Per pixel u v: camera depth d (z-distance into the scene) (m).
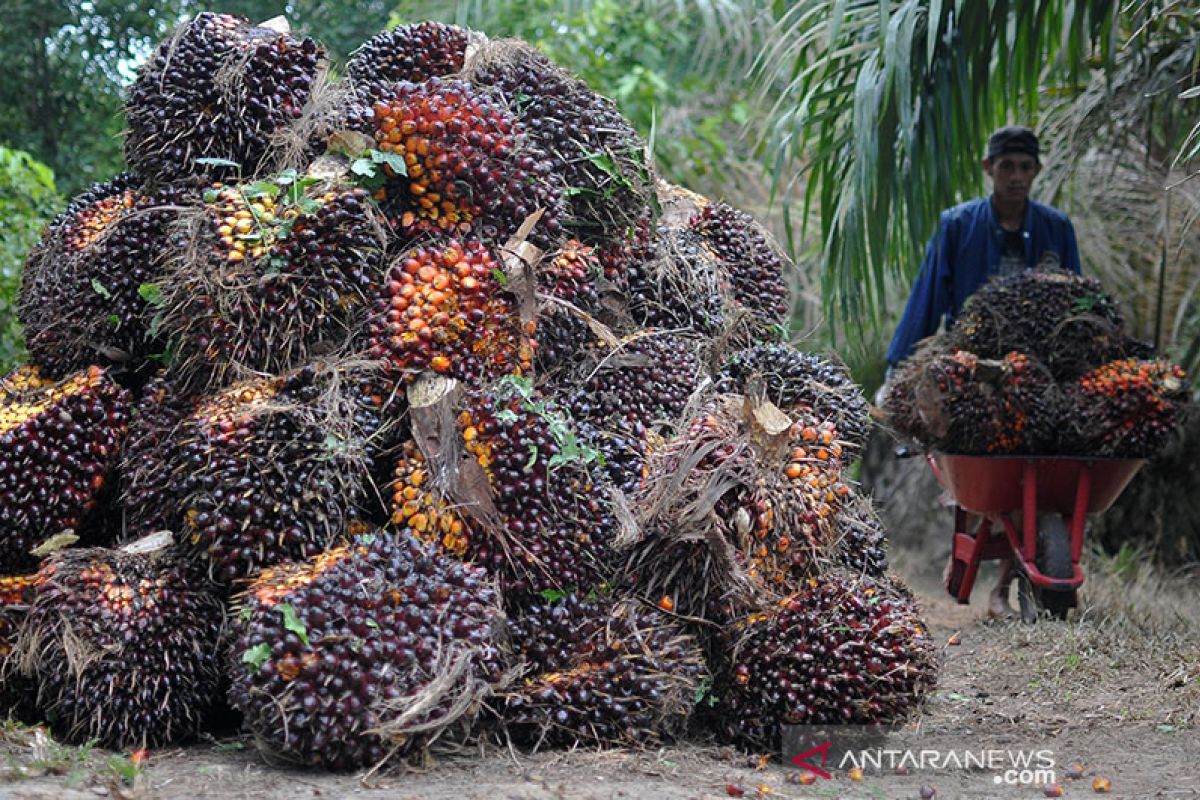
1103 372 5.05
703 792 2.76
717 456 3.25
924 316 5.73
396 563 2.89
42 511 3.23
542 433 3.10
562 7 9.67
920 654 3.22
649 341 3.72
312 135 3.52
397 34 3.84
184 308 3.25
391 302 3.23
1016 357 5.05
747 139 9.54
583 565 3.15
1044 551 5.14
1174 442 6.55
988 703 3.98
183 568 3.14
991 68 6.16
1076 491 5.12
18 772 2.66
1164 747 3.44
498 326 3.28
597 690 3.02
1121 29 6.32
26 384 3.58
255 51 3.56
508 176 3.44
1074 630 4.85
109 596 3.02
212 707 3.19
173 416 3.32
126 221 3.52
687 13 10.28
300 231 3.20
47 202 6.68
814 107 5.74
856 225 5.54
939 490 8.09
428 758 2.82
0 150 6.43
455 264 3.27
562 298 3.49
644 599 3.27
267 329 3.20
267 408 3.04
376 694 2.72
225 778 2.72
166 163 3.55
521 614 3.11
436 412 3.10
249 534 3.00
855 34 5.79
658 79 9.24
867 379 8.06
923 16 5.43
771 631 3.18
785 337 4.45
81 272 3.54
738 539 3.23
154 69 3.63
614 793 2.66
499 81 3.76
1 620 3.06
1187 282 6.87
